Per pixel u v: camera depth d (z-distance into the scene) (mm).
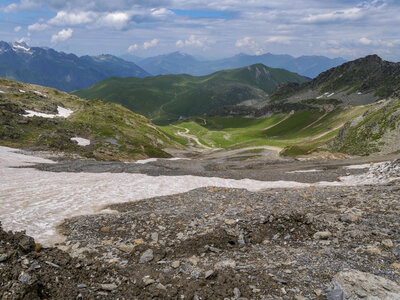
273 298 8000
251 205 18328
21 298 7363
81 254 11320
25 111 126312
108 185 28812
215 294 8305
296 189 25000
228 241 12562
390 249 10375
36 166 42750
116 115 161750
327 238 12203
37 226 14516
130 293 8562
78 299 8047
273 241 12508
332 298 7781
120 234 13852
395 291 7691
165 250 11766
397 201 15992
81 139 102125
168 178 36688
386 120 109000
